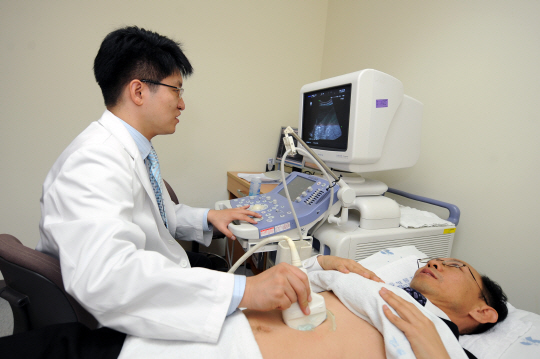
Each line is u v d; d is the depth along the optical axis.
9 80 1.51
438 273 0.84
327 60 2.20
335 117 1.14
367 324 0.67
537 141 1.00
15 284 0.66
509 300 1.11
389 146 1.13
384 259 0.98
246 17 1.96
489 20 1.14
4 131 1.55
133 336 0.56
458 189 1.28
